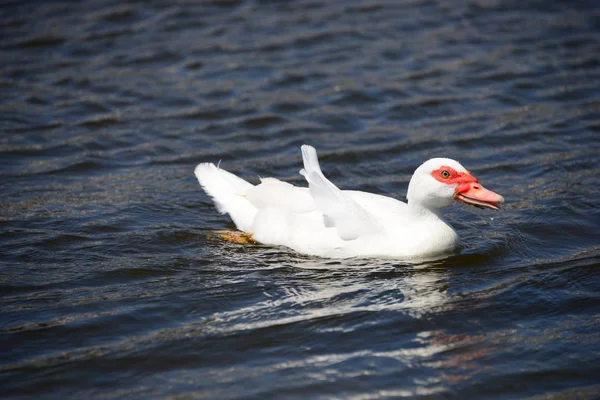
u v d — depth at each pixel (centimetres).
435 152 1609
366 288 1069
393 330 957
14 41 2197
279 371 876
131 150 1622
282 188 1236
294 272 1121
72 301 1034
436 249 1159
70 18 2369
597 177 1454
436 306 1016
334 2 2520
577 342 921
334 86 1944
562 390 835
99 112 1800
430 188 1148
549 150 1593
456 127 1725
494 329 958
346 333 952
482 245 1202
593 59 2080
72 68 2038
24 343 935
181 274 1118
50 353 916
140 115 1789
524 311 1001
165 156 1598
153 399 831
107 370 883
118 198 1402
